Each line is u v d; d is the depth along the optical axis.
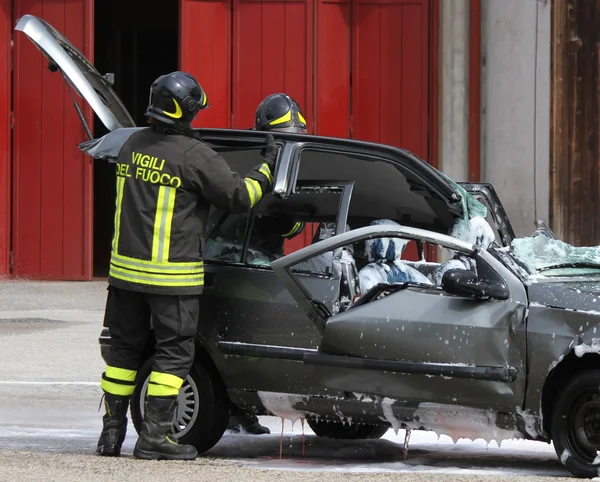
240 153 18.39
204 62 42.66
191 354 16.70
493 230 19.95
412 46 42.97
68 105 42.31
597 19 41.12
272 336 16.80
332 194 17.83
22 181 42.50
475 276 15.69
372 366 16.02
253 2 42.78
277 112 19.78
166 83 16.61
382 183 18.91
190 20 42.38
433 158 43.03
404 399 15.91
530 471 16.31
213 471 15.45
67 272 42.44
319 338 16.50
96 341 30.31
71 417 21.19
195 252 16.61
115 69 59.34
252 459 17.47
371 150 17.53
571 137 41.22
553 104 41.03
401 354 15.91
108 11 59.03
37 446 18.28
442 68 42.75
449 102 42.81
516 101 41.97
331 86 42.97
